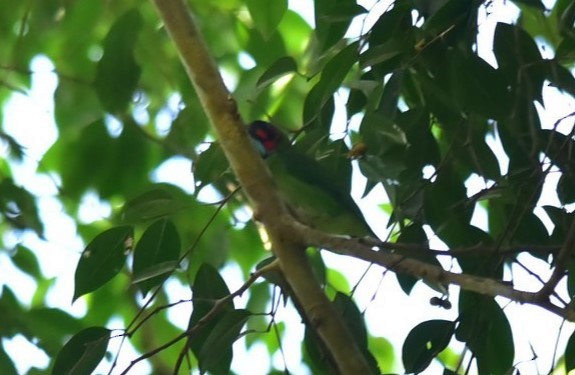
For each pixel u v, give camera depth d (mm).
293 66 7578
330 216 8469
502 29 7316
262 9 8289
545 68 7359
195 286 7691
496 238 7871
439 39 7211
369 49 7168
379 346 11344
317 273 8688
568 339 7398
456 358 10555
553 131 7043
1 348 10289
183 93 10867
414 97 8078
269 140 8906
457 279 6223
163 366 11023
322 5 7754
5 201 11062
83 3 11242
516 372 7055
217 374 7488
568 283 7391
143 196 7750
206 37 11477
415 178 7648
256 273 7199
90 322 11172
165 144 10844
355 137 8578
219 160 8047
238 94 10680
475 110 7176
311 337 7852
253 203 7141
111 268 7730
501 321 7547
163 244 7770
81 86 11227
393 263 6391
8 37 11844
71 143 11180
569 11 7543
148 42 11352
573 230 5953
